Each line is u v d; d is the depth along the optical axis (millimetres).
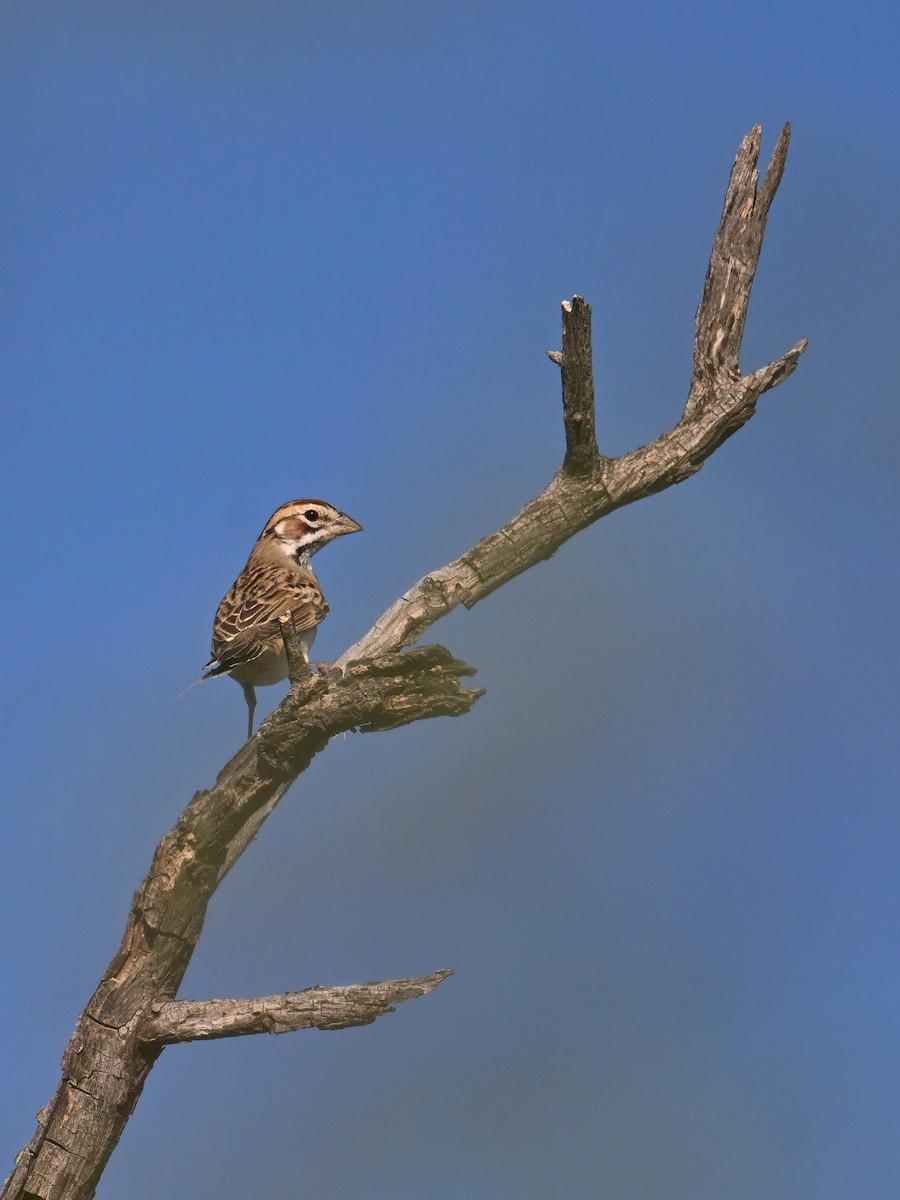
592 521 9906
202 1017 8352
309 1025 8094
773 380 10062
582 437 9500
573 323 8938
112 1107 8391
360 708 8469
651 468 9797
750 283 10219
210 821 8688
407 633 9750
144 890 8609
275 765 8688
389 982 8156
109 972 8578
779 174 10328
